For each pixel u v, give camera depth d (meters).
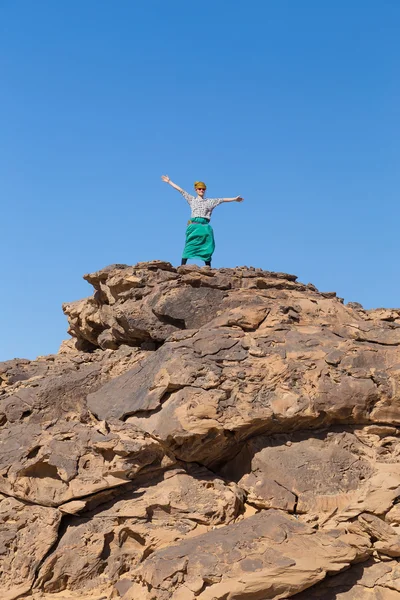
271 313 17.08
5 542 13.89
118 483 14.25
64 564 13.72
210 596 12.49
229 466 15.58
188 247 20.11
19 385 17.92
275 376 15.34
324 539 13.70
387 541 14.12
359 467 15.16
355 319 17.66
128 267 18.72
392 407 15.82
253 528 13.61
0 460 14.73
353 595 13.66
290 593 12.84
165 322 17.59
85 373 17.56
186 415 14.48
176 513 14.33
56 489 14.28
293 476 14.84
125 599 13.23
